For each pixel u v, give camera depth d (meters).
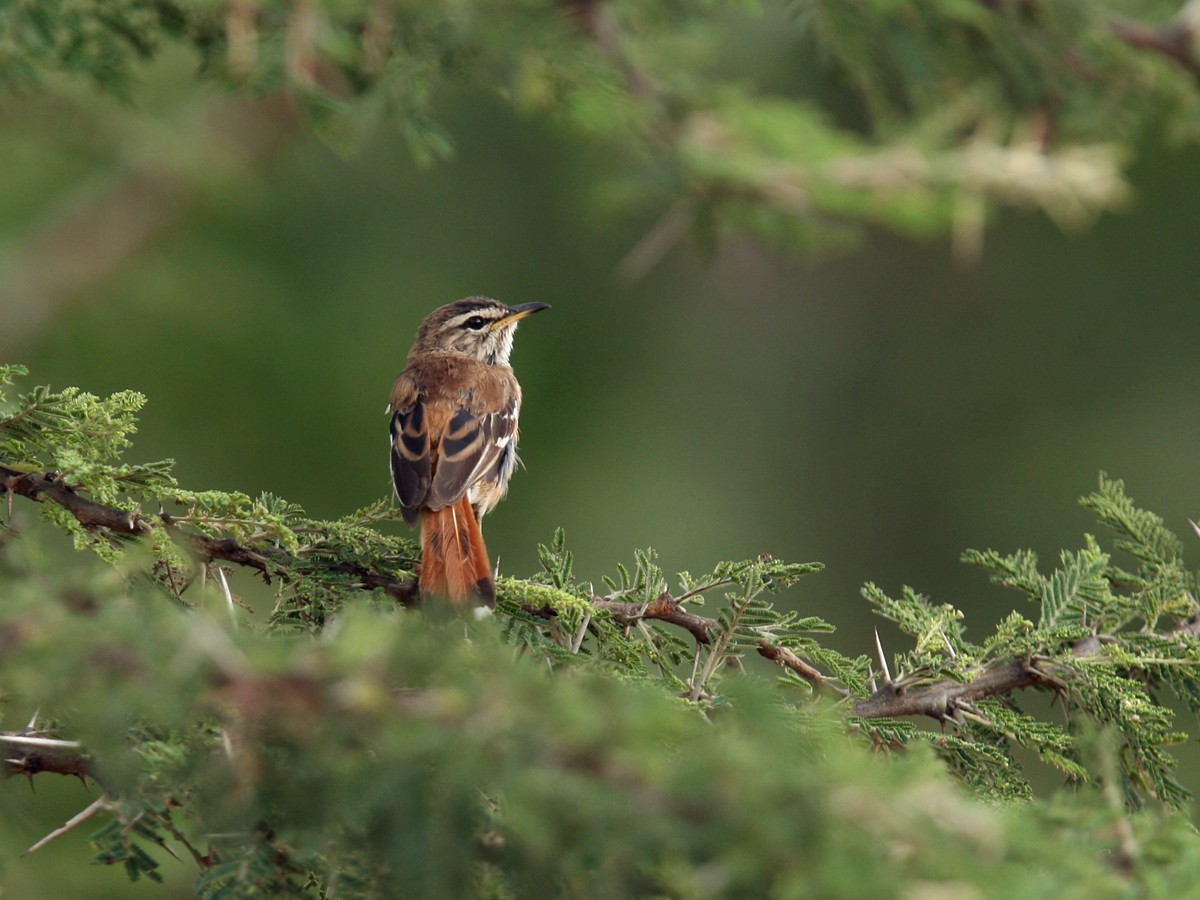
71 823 5.37
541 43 9.03
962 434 22.86
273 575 6.93
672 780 3.75
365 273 18.14
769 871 3.70
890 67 11.68
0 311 14.32
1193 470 21.31
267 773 4.54
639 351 21.70
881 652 7.28
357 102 8.66
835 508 22.91
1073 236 22.55
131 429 6.71
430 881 4.17
